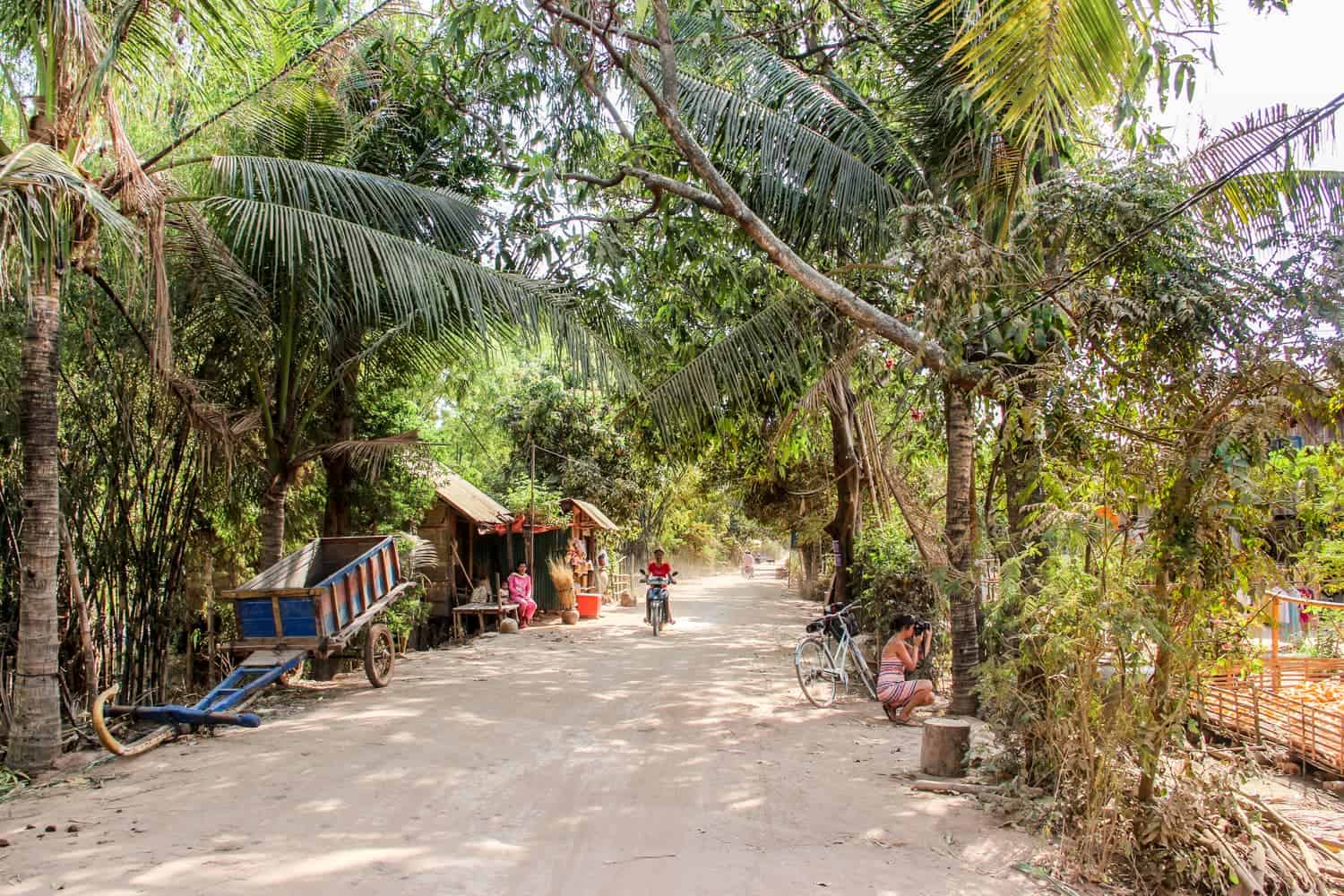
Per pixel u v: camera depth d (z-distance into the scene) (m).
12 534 8.03
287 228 8.47
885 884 4.76
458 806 6.07
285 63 9.73
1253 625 5.35
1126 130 8.44
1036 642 5.81
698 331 13.08
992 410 9.41
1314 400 4.86
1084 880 4.92
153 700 9.53
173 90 8.80
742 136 9.77
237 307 9.84
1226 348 6.76
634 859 5.09
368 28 9.15
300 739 8.12
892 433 11.22
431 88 10.76
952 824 5.76
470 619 19.88
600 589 26.12
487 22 8.56
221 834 5.43
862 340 9.73
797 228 10.21
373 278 8.96
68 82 7.34
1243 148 7.68
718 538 59.66
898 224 9.02
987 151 8.61
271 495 11.25
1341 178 7.55
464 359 13.30
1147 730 5.00
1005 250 7.76
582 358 9.73
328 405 13.10
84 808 6.04
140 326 9.01
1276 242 7.84
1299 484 4.96
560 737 8.34
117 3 7.41
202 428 9.21
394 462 14.22
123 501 9.18
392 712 9.46
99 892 4.52
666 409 10.74
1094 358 7.29
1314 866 4.72
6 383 8.14
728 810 6.07
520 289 9.67
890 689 9.02
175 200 8.21
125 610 9.21
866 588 13.35
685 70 10.37
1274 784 6.68
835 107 9.96
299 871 4.80
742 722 9.09
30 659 7.27
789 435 13.03
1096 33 4.05
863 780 6.85
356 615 10.56
